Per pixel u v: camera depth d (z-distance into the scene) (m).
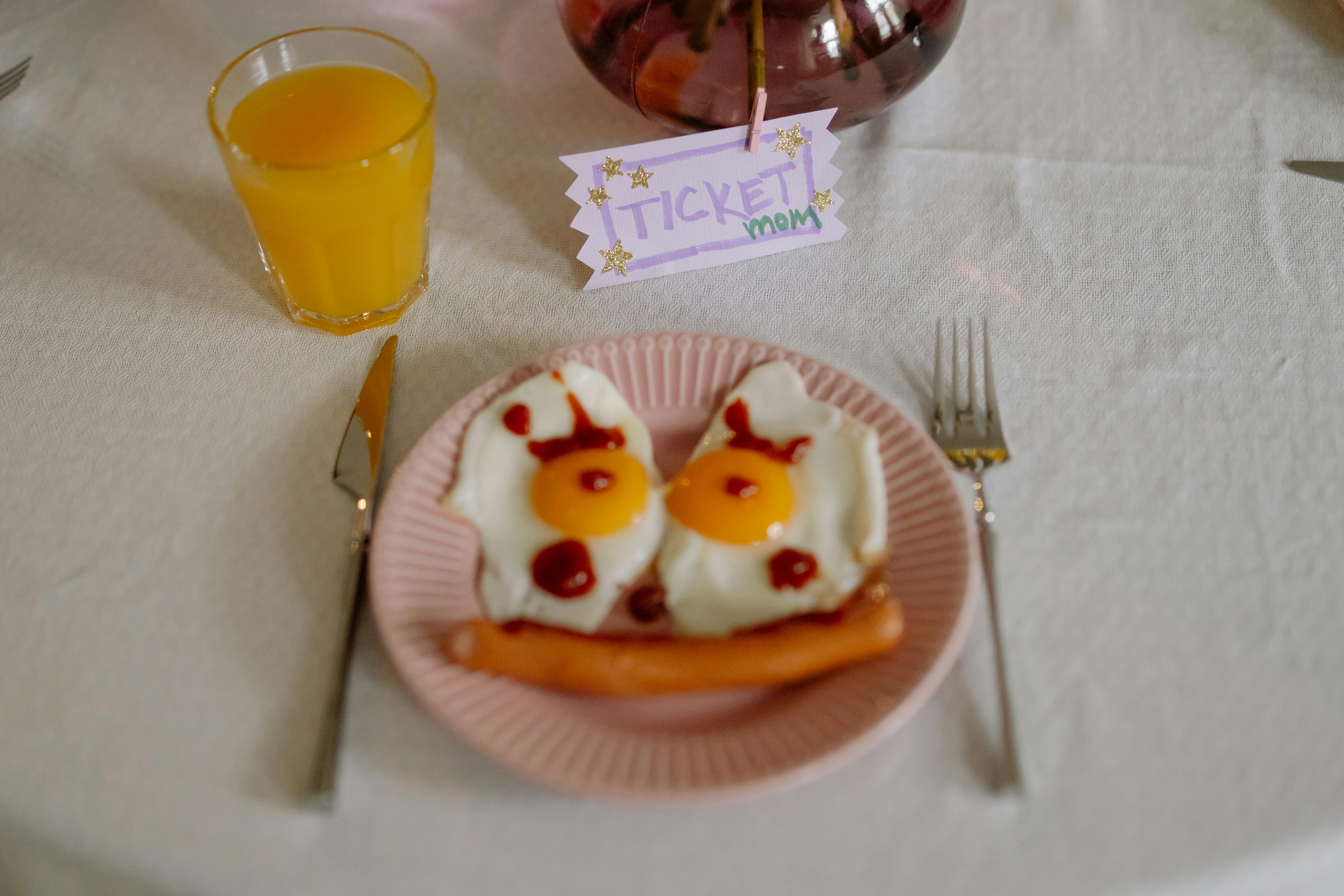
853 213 0.65
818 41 0.60
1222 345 0.59
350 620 0.51
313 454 0.56
